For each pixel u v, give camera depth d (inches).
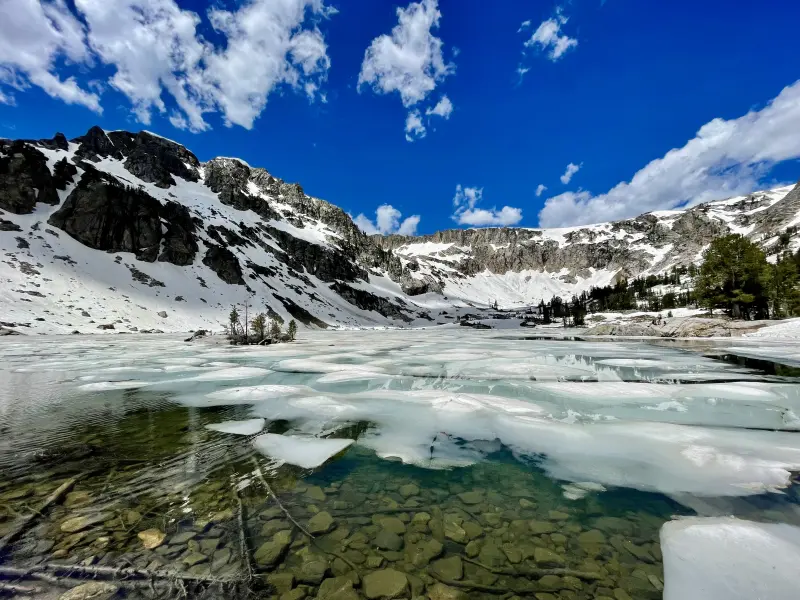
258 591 109.7
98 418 307.4
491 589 111.6
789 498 165.3
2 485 182.9
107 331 1807.3
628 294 4931.1
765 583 109.3
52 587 111.0
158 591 109.2
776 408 320.2
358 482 188.7
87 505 163.0
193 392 407.8
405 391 393.4
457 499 170.6
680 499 167.6
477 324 4436.5
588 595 108.3
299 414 313.1
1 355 789.2
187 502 166.4
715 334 1318.9
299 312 3208.7
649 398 359.3
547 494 174.9
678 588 109.9
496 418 290.5
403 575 118.0
